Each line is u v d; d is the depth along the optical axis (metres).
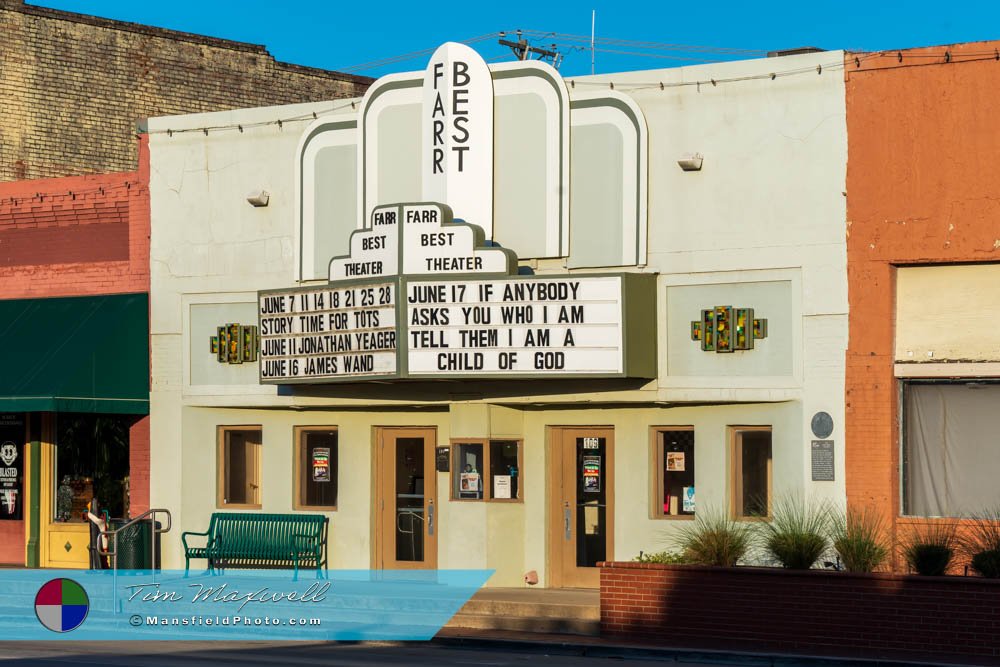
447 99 23.30
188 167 26.55
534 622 21.02
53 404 25.73
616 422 23.27
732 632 19.23
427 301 22.69
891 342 20.73
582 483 23.83
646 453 22.92
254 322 25.73
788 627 18.88
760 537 20.97
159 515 26.69
